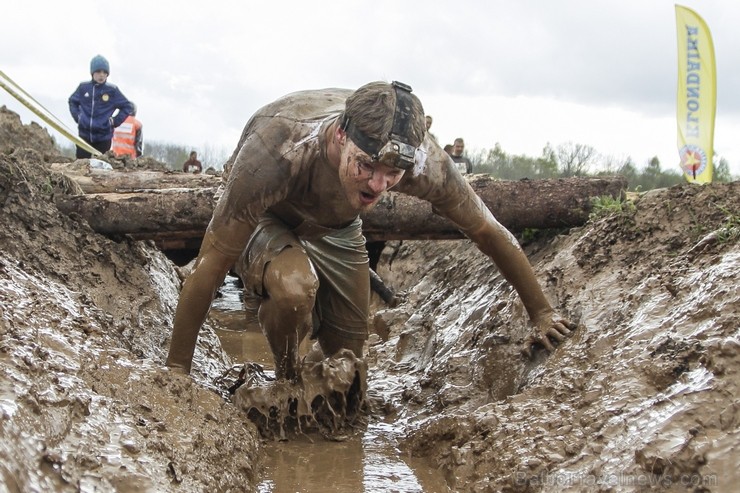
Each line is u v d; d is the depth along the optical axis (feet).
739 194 19.56
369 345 27.63
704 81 27.22
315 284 16.56
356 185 14.60
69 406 11.41
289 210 17.04
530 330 18.72
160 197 24.06
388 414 19.76
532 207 24.59
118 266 23.04
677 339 14.26
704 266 16.19
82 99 45.83
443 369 20.56
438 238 25.89
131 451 11.62
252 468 14.84
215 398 15.74
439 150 16.57
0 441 9.59
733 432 11.41
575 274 19.83
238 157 15.87
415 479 15.14
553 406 14.98
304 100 16.40
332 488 14.61
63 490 10.02
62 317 14.97
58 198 23.54
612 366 14.94
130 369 14.43
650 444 11.81
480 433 15.26
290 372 17.72
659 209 20.21
